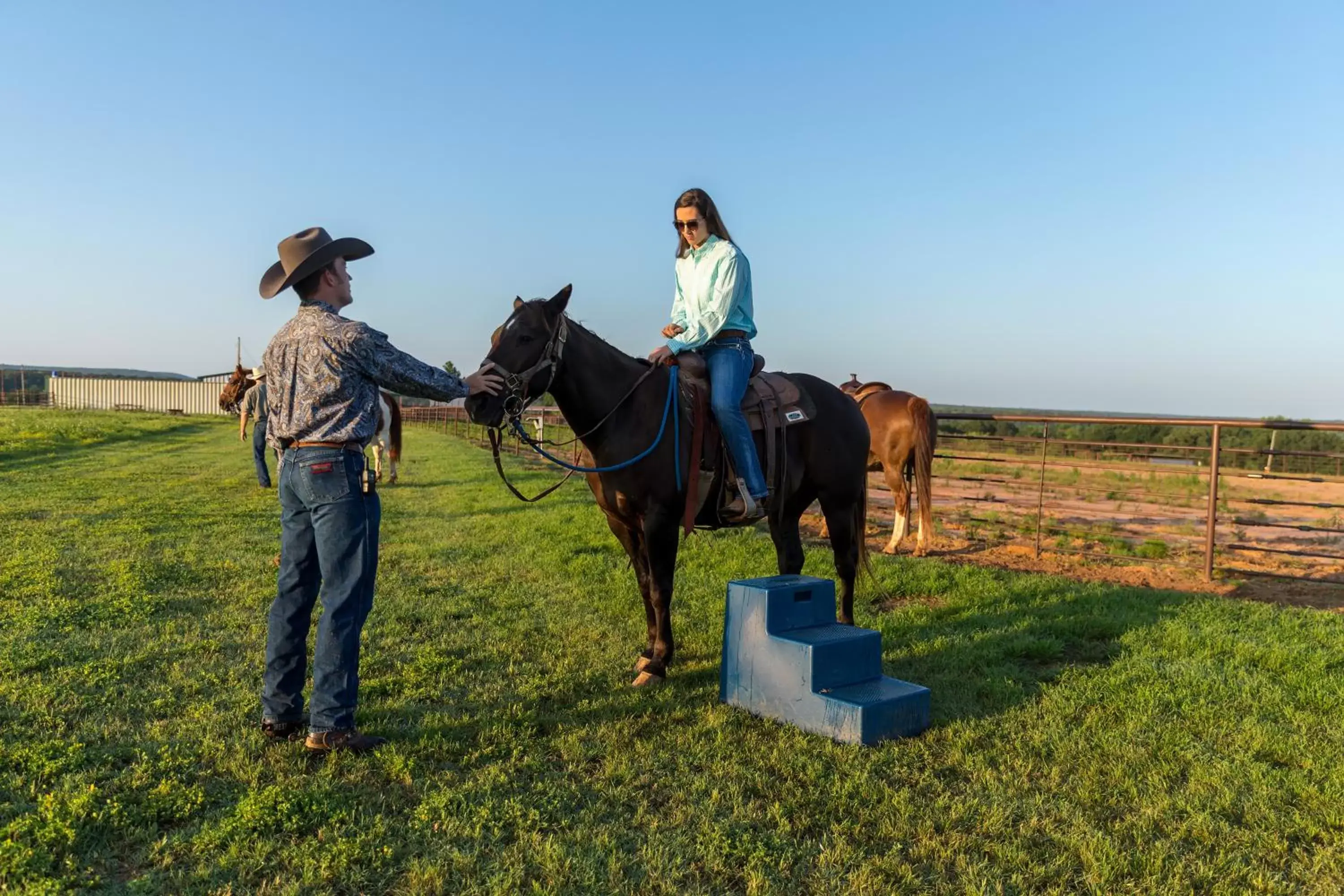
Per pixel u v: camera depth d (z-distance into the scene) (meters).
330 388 3.05
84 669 4.00
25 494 11.48
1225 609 5.57
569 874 2.38
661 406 4.01
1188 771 3.17
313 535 3.26
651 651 4.32
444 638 4.86
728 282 4.07
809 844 2.58
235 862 2.40
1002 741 3.42
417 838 2.57
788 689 3.56
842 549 4.93
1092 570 7.67
